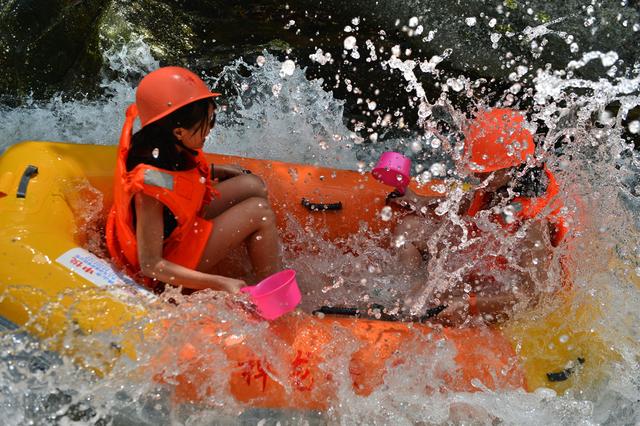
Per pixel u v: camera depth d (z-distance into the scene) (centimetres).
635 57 471
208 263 284
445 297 308
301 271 329
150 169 259
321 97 469
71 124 443
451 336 279
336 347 263
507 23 479
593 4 475
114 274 265
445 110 496
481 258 307
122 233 271
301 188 345
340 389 258
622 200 342
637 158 438
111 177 311
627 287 304
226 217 283
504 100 489
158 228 262
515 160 286
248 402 250
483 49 482
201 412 246
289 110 462
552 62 477
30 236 269
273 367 253
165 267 263
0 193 288
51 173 297
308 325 266
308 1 496
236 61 482
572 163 331
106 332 243
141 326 245
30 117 445
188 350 246
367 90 500
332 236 341
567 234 297
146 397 243
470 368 271
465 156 295
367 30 497
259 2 502
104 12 479
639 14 471
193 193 269
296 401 254
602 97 455
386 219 315
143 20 485
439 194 358
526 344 282
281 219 337
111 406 241
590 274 301
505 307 293
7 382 237
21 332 245
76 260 265
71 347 241
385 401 261
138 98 264
